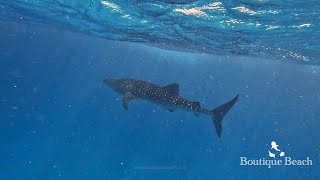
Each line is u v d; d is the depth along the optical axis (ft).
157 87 35.27
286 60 87.15
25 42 266.57
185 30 50.90
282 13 34.37
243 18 38.63
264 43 55.11
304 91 291.79
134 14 44.88
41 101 235.61
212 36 53.57
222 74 252.42
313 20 36.60
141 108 239.50
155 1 35.96
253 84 291.79
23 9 61.21
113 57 265.54
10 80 288.71
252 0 30.42
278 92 314.96
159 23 47.96
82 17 55.88
